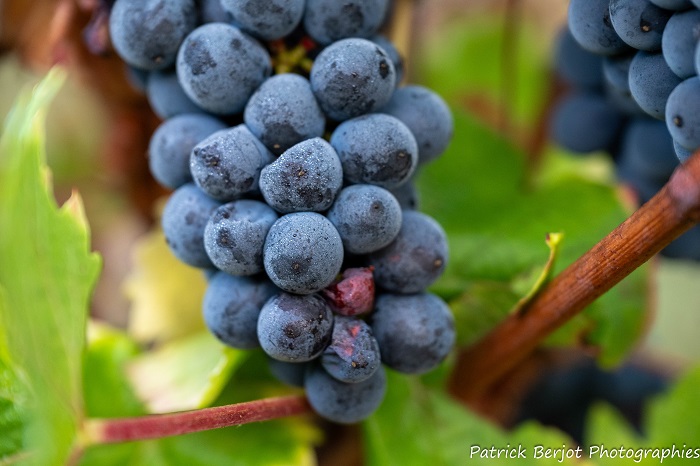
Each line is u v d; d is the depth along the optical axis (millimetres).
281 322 223
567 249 287
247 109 230
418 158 243
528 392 354
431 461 269
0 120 361
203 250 235
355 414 238
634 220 222
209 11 239
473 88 431
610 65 239
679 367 400
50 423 233
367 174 227
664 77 220
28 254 236
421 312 235
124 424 238
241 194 228
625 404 360
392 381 273
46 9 307
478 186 305
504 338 261
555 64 315
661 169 272
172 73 245
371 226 224
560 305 243
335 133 230
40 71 318
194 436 283
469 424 274
